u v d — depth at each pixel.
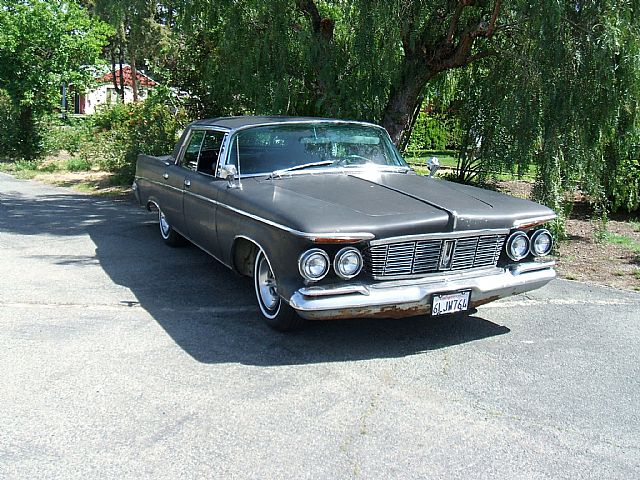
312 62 8.95
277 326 4.81
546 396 3.93
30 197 12.52
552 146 7.80
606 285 6.64
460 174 11.45
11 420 3.47
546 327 5.23
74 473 3.00
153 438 3.32
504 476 3.06
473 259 4.66
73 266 6.86
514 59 8.27
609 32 7.20
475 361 4.46
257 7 9.05
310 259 4.13
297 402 3.75
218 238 5.58
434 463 3.15
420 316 5.40
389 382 4.07
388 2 8.05
